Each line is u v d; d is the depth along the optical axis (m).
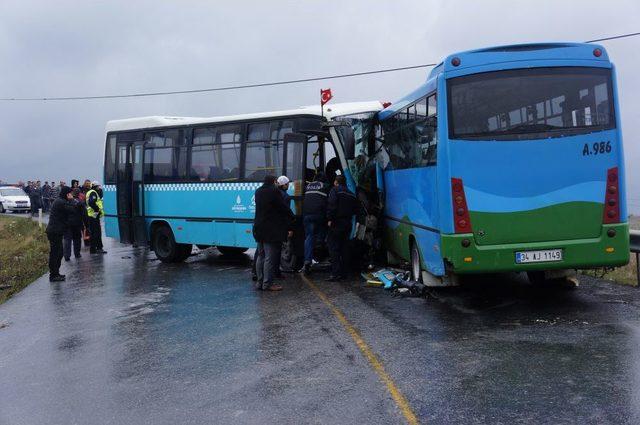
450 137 8.42
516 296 9.68
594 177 8.31
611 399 5.22
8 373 6.99
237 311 9.63
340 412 5.25
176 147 15.72
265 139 13.78
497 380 5.84
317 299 10.22
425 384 5.84
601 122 8.36
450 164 8.40
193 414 5.40
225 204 14.55
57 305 10.95
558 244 8.29
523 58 8.41
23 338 8.64
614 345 6.77
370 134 13.30
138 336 8.38
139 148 16.62
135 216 16.72
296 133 12.92
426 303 9.52
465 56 8.50
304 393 5.77
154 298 11.16
